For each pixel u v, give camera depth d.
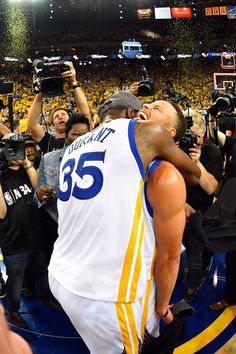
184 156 1.47
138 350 1.51
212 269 3.78
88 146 1.50
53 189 2.64
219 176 3.01
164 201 1.38
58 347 2.71
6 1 40.50
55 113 3.47
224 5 37.16
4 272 3.81
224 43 42.09
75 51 45.94
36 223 2.89
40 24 44.31
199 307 3.12
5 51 41.44
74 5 44.47
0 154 2.45
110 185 1.40
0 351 0.52
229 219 2.83
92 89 37.25
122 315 1.43
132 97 1.79
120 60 44.44
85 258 1.46
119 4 44.22
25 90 32.16
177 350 2.61
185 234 2.80
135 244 1.40
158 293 1.55
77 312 1.47
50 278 1.60
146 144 1.39
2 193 2.68
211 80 38.47
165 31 43.91
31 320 3.04
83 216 1.46
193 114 2.86
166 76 41.31
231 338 2.73
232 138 3.24
